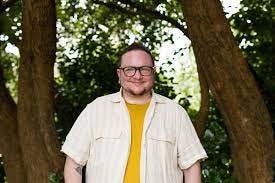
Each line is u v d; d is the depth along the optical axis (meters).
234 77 4.66
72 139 3.01
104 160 2.91
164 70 8.07
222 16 4.72
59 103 7.50
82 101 7.59
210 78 4.75
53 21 5.16
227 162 5.89
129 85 2.96
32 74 5.11
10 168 5.47
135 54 2.95
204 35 4.68
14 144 5.46
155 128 2.96
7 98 5.65
